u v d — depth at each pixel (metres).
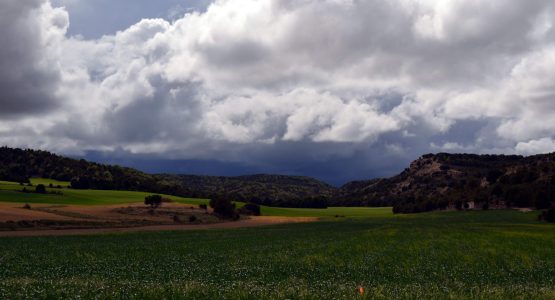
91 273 30.12
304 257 41.59
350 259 39.81
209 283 23.34
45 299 17.16
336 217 141.25
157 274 29.34
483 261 38.09
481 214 132.88
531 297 18.48
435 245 51.06
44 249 49.69
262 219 130.88
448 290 20.75
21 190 144.00
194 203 141.88
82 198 138.25
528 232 69.62
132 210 114.19
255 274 29.98
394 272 31.66
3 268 32.84
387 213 169.50
